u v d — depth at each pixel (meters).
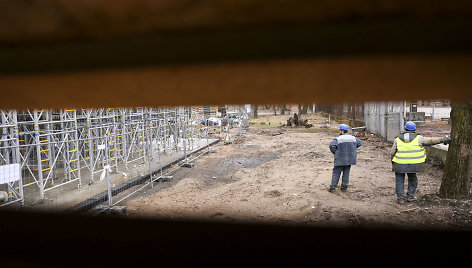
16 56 0.56
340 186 9.23
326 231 1.19
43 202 8.09
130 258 0.96
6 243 1.04
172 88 0.66
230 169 12.51
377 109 18.88
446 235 1.11
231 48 0.50
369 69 0.52
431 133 16.14
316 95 0.68
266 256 0.97
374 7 0.44
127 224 1.24
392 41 0.46
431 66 0.50
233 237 1.12
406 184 9.05
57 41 0.54
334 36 0.47
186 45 0.51
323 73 0.54
